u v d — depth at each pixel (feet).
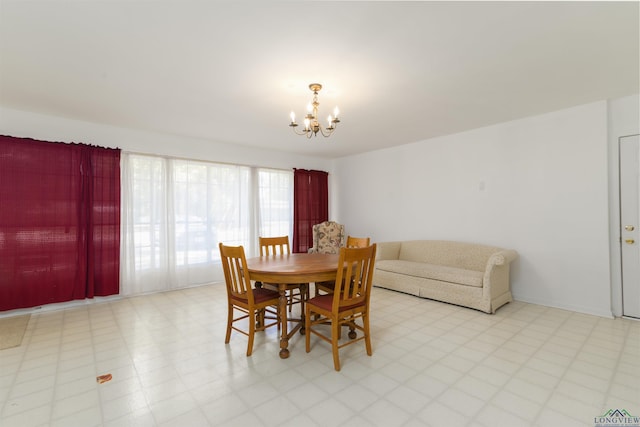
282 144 16.75
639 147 10.09
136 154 13.53
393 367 7.34
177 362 7.63
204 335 9.33
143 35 6.48
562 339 8.81
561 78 8.71
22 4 5.43
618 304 10.61
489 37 6.61
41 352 8.18
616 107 10.49
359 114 11.70
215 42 6.77
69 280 11.80
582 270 11.07
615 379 6.68
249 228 17.35
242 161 17.07
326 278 8.13
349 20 5.99
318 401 6.03
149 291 13.94
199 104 10.53
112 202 12.75
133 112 11.33
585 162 10.93
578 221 11.12
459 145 14.51
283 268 8.32
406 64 7.79
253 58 7.47
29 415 5.64
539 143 12.00
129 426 5.36
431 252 14.92
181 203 14.93
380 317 10.80
